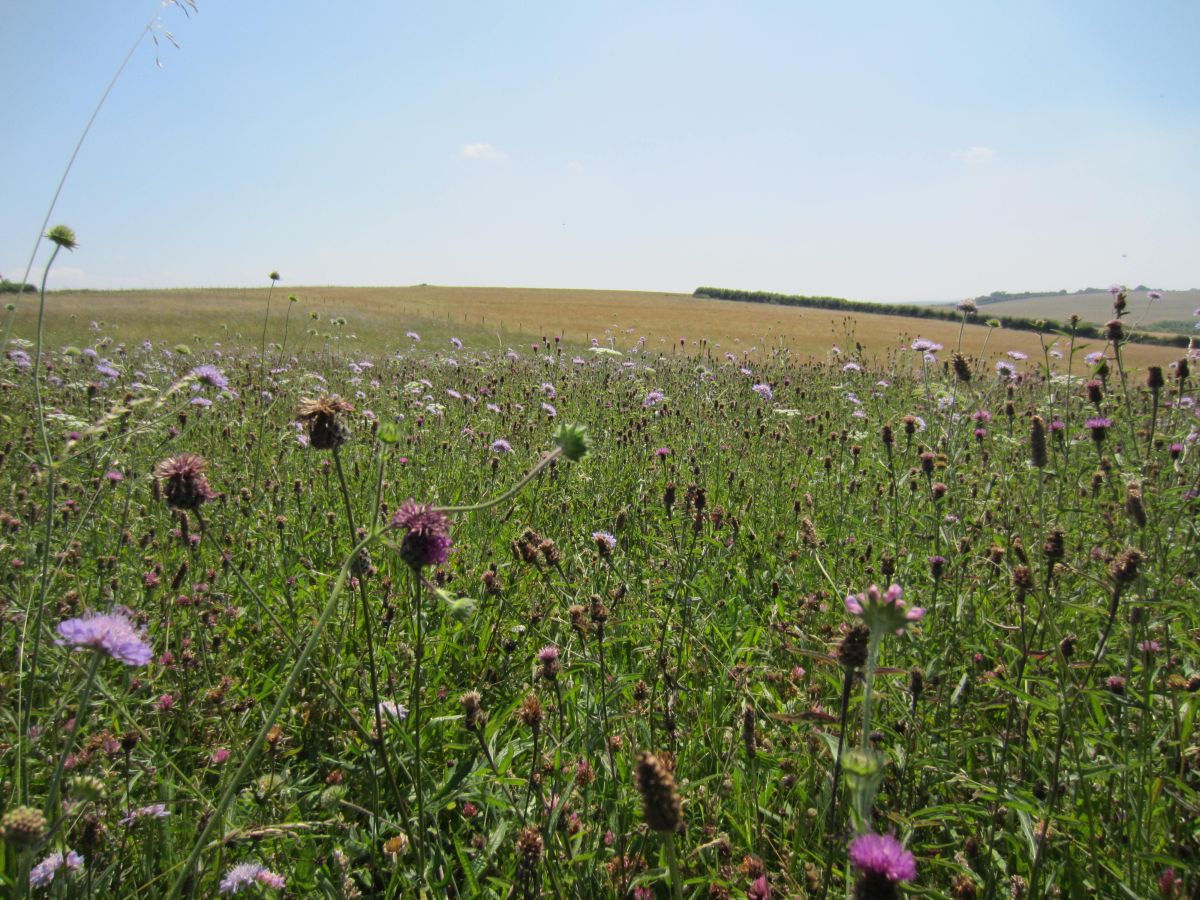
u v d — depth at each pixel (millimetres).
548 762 2600
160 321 33094
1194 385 6062
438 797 2527
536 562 3662
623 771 2670
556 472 5887
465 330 37312
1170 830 2445
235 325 31797
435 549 2104
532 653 3682
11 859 2094
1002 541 4359
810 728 2848
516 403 9336
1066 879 2340
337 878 2252
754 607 4309
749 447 7434
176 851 2346
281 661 3367
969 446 6512
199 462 2551
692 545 4000
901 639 3279
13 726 2785
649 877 2141
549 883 2234
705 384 10852
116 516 4973
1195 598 3393
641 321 46156
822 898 1906
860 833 1417
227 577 4160
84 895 2066
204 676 3166
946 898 2092
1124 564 2434
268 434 7602
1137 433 6090
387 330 33812
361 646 3605
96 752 2498
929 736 2963
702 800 2717
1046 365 5148
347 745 2807
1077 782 2588
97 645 1629
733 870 2301
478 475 6227
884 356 20922
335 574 4008
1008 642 3385
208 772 2828
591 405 9656
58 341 22500
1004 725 3199
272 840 2369
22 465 5301
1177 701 2602
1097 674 3369
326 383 10195
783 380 12031
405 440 7223
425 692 3258
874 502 5605
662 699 3148
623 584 3818
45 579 2533
